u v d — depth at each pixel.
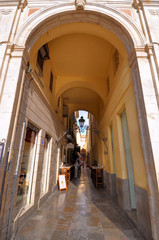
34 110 4.03
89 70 7.16
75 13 3.72
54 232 2.88
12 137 2.71
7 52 3.02
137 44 3.27
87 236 2.75
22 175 3.52
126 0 3.80
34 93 4.02
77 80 7.67
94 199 5.37
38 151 4.39
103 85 7.64
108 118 6.64
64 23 3.91
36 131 4.43
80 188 7.37
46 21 3.61
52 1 3.77
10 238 2.62
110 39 4.30
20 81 3.06
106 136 7.18
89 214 3.87
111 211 4.12
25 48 3.20
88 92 10.35
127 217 3.63
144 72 3.02
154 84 2.90
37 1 3.76
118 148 4.73
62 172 8.20
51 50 5.77
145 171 2.67
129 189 4.20
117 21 3.56
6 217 2.56
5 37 3.16
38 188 4.32
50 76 6.19
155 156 2.46
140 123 2.92
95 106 12.43
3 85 2.82
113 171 6.03
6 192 2.54
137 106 3.06
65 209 4.23
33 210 3.90
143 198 2.79
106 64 6.61
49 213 3.89
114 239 2.66
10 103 2.73
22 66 3.16
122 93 4.31
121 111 4.82
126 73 3.92
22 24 3.38
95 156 13.70
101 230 2.99
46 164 5.67
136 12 3.69
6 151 2.53
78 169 15.52
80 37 5.15
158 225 2.29
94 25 4.06
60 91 7.73
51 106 6.17
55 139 7.30
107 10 3.67
